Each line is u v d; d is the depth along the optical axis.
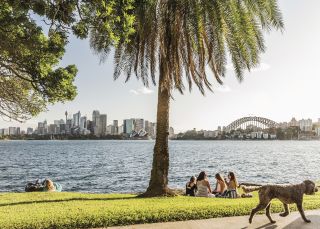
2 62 13.99
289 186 9.80
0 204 12.33
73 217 9.56
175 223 9.73
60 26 11.27
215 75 15.20
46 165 65.62
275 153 126.38
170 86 15.46
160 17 14.70
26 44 12.12
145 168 58.97
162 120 15.55
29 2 10.30
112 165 66.00
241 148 188.25
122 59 16.23
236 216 10.70
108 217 9.66
